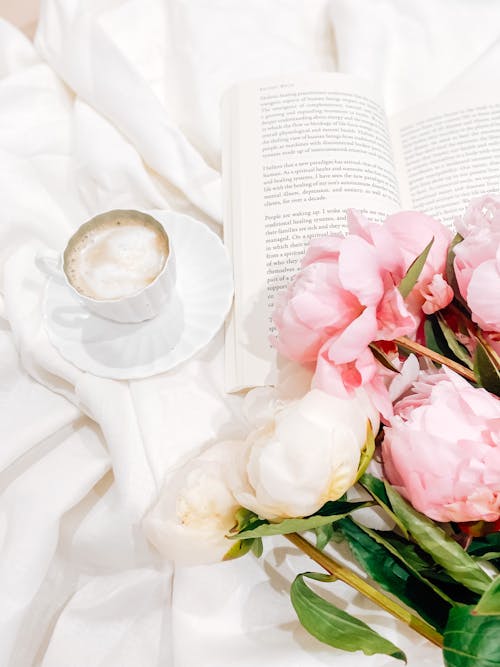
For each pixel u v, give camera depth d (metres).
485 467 0.35
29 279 0.59
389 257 0.39
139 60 0.69
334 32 0.70
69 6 0.67
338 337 0.38
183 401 0.53
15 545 0.51
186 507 0.39
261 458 0.35
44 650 0.54
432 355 0.41
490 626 0.34
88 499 0.55
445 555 0.36
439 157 0.61
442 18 0.68
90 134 0.64
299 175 0.59
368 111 0.61
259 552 0.42
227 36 0.68
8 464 0.53
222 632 0.47
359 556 0.40
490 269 0.38
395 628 0.45
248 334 0.54
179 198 0.64
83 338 0.55
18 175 0.62
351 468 0.36
